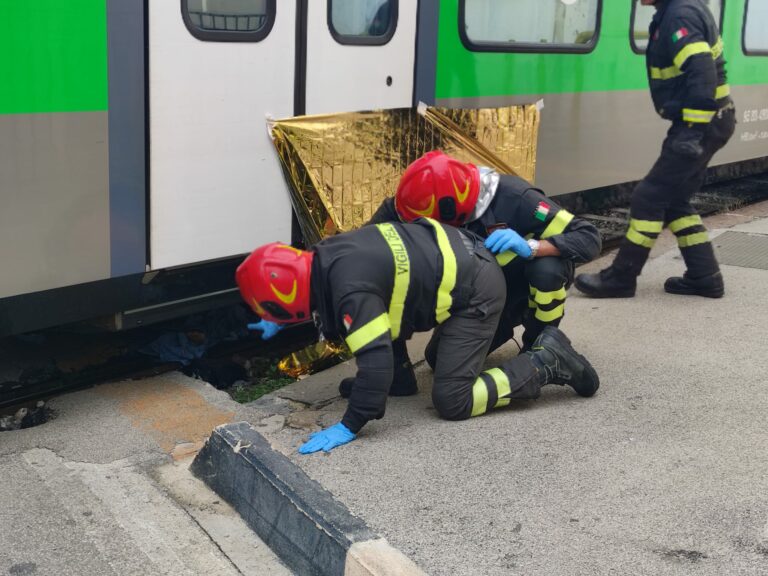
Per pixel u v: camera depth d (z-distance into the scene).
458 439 3.29
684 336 4.46
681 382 3.86
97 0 3.53
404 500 2.86
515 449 3.21
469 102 5.12
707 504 2.84
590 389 3.65
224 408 3.78
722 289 5.11
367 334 3.10
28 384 4.06
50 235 3.57
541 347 3.56
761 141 8.39
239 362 4.67
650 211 4.94
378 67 4.60
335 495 2.88
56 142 3.52
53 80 3.46
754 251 6.20
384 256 3.15
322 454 3.17
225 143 4.05
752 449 3.23
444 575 2.48
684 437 3.32
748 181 9.73
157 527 2.88
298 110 4.30
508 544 2.63
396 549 2.51
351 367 4.20
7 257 3.47
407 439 3.29
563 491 2.93
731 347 4.30
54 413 3.74
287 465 2.89
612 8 6.00
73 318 3.76
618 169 6.40
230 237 4.17
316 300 3.16
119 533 2.83
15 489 3.07
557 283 3.66
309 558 2.63
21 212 3.47
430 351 3.96
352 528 2.58
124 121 3.70
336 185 4.44
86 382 4.09
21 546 2.75
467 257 3.31
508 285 3.84
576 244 3.59
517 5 5.33
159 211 3.89
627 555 2.57
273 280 3.10
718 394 3.73
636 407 3.59
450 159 3.55
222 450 3.07
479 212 3.60
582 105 5.93
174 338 4.71
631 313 4.84
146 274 3.94
